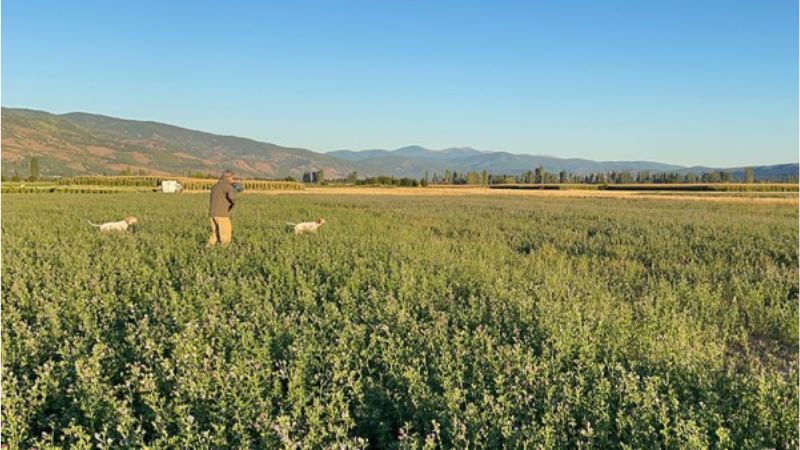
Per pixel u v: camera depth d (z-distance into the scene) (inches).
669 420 204.1
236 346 278.8
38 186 3294.8
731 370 256.1
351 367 266.4
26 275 435.5
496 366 250.5
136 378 237.1
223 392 221.6
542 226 1024.2
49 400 234.1
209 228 849.5
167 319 325.4
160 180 4507.9
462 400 220.8
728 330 373.7
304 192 3634.4
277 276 454.3
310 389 241.4
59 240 697.6
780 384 231.8
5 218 983.6
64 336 301.7
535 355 283.9
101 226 790.5
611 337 307.9
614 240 770.8
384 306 346.6
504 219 1206.9
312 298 379.9
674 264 586.6
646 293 454.6
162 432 196.2
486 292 412.2
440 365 249.8
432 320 332.5
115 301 372.2
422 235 860.6
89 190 3211.1
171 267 502.3
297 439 201.3
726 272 541.6
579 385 234.2
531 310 355.9
